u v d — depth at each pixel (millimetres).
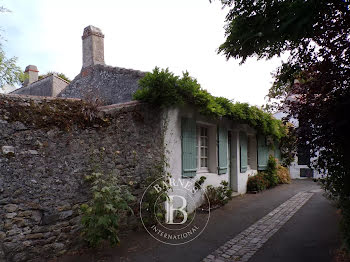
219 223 6398
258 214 7273
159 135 6438
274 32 3961
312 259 4293
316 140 4176
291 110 4383
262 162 11906
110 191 4562
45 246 4242
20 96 4277
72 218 4605
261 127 10508
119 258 4422
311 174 15875
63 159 4535
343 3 3449
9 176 3912
